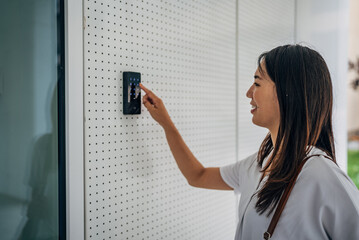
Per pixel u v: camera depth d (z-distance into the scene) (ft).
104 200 4.09
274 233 3.19
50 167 3.67
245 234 3.56
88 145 3.88
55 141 3.69
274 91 3.44
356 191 3.01
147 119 4.59
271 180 3.29
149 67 4.58
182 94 5.14
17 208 3.44
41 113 3.57
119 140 4.23
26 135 3.46
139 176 4.51
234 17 6.25
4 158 3.32
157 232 4.82
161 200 4.86
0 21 3.23
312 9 8.38
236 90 6.38
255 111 3.71
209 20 5.64
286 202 3.17
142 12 4.45
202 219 5.67
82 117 3.78
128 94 4.17
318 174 3.01
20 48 3.38
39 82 3.53
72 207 3.72
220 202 6.10
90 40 3.85
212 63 5.73
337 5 8.61
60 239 3.77
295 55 3.25
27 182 3.50
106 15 4.00
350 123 14.67
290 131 3.22
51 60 3.61
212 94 5.76
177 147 4.58
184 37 5.14
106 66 4.02
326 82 3.25
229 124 6.23
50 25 3.58
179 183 5.16
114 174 4.19
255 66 6.89
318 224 2.99
